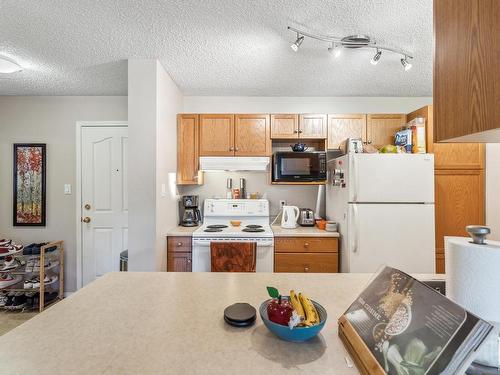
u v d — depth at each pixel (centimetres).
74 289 308
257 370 61
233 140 281
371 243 228
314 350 69
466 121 60
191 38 191
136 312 87
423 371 50
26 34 185
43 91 293
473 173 244
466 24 59
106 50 207
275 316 73
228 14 165
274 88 285
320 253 252
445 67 67
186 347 69
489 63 53
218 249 193
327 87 280
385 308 68
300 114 281
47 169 307
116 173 309
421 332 56
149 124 221
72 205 309
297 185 314
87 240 309
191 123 282
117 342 70
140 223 222
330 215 286
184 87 283
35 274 296
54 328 77
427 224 228
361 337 66
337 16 167
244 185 311
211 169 279
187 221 288
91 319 82
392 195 228
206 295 101
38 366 61
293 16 167
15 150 305
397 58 219
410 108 307
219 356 65
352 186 230
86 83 271
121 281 115
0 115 305
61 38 190
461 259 66
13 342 70
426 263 227
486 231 67
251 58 219
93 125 307
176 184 283
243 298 99
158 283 113
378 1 154
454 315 53
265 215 298
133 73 219
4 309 277
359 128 280
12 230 308
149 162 221
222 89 288
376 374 56
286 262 251
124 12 162
